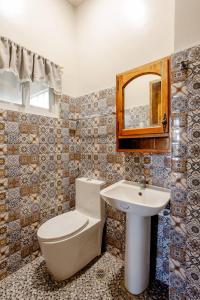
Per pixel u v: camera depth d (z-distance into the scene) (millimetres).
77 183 1882
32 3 1677
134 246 1305
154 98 1417
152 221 1456
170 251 1081
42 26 1758
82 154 2051
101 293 1332
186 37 1000
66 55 1986
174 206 1061
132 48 1605
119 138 1599
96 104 1890
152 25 1479
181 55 1017
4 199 1455
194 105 969
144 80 1474
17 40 1559
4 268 1459
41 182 1734
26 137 1604
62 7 1955
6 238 1471
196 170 966
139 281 1312
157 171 1435
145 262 1329
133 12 1595
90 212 1771
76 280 1449
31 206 1652
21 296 1301
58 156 1885
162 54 1424
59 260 1368
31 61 1602
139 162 1541
